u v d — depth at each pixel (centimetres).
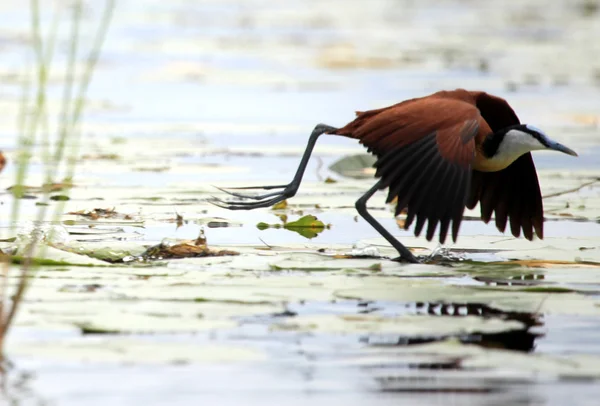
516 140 1027
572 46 3372
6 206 1268
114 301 876
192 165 1588
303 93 2392
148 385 718
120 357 758
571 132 1930
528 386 724
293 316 859
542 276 1002
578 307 893
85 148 1711
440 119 946
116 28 3509
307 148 1087
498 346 801
